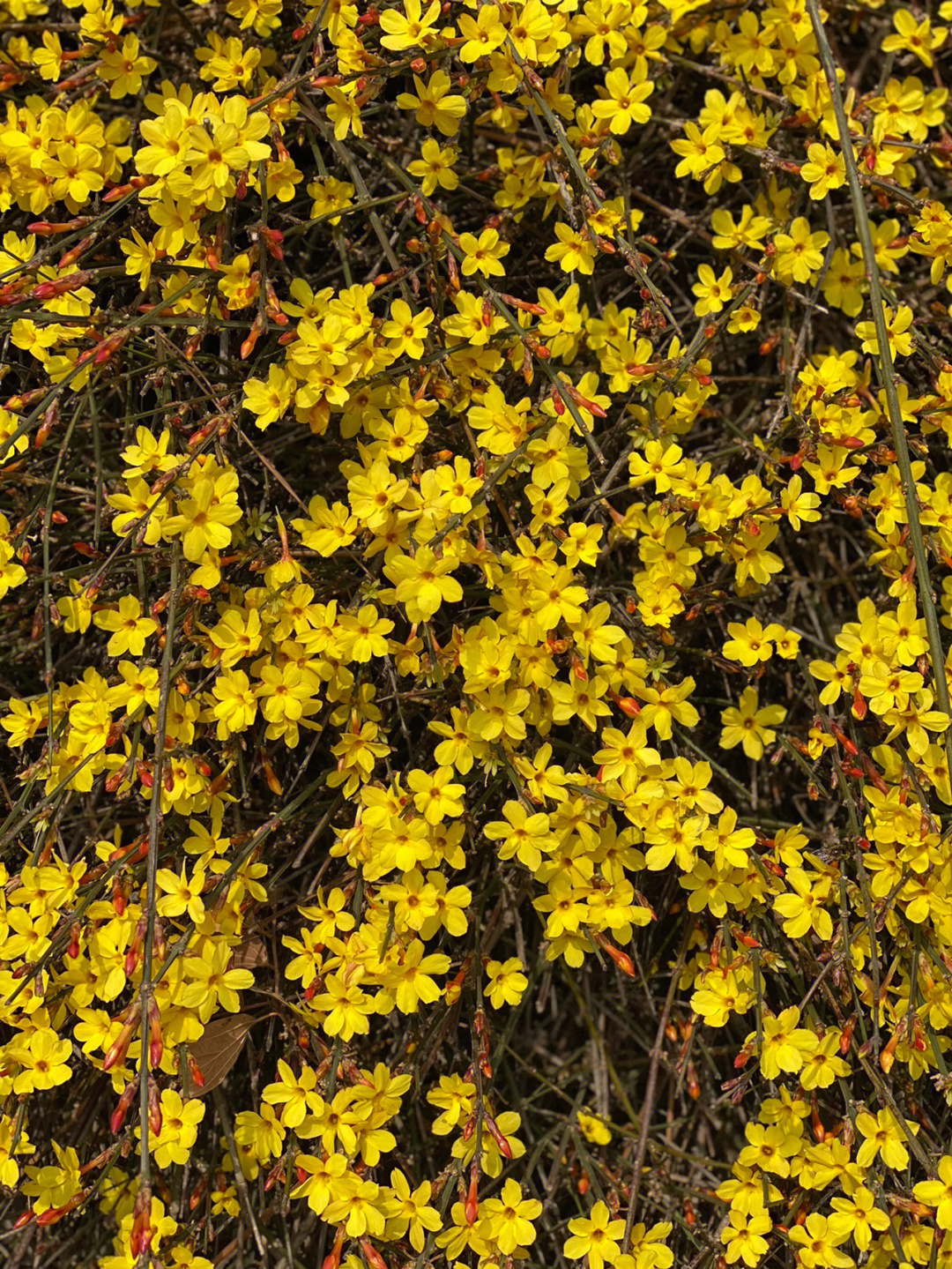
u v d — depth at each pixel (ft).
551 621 1.96
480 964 2.05
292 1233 2.19
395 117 2.30
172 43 2.30
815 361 2.24
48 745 2.01
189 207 2.02
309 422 2.06
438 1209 2.05
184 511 1.94
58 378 2.07
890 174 2.17
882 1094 1.98
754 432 2.30
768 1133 2.00
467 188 2.19
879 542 2.17
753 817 2.16
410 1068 2.11
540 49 2.04
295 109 2.05
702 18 2.21
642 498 2.21
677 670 2.29
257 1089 2.14
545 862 2.01
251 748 2.17
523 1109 2.21
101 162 2.12
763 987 2.14
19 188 2.10
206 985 1.93
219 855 2.09
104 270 2.03
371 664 2.17
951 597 2.10
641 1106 2.33
